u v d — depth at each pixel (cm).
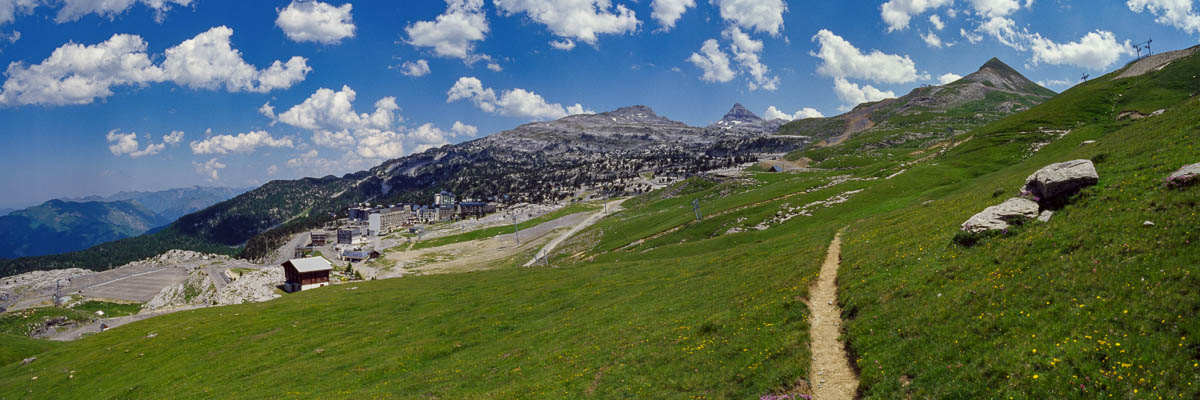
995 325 2272
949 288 2806
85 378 5941
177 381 5234
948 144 19138
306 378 4659
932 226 4369
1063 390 1764
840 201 10419
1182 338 1745
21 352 8144
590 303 5931
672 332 3747
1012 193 4425
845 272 3888
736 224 11344
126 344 7106
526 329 5334
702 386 2736
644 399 2772
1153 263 2200
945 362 2177
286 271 15062
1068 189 3366
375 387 4153
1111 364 1780
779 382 2506
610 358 3562
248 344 6281
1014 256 2839
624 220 19000
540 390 3256
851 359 2584
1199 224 2283
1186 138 3725
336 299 8469
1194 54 18550
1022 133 14888
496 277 9188
